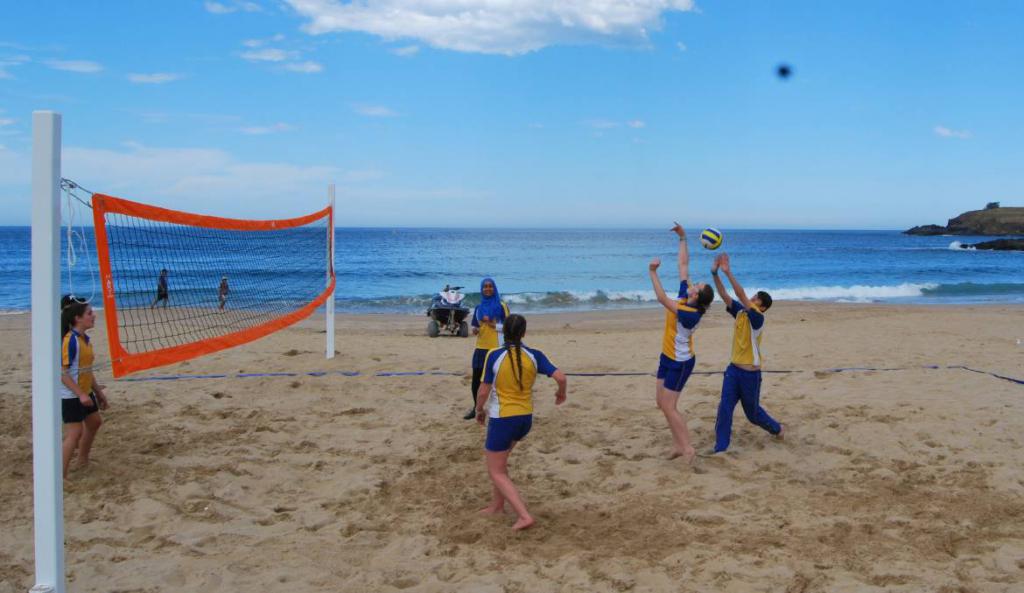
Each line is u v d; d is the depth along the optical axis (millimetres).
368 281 36812
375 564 4430
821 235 160625
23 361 11016
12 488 5594
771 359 11328
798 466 6164
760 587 4031
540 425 7551
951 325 16641
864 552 4504
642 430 7270
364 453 6656
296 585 4137
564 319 20594
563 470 6156
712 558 4398
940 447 6562
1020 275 39656
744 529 4871
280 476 6023
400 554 4551
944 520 5008
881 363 10891
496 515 5180
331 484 5891
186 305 17328
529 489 5742
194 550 4598
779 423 6734
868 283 35250
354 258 54906
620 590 4039
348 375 9719
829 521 4973
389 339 14648
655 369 10406
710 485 5738
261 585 4129
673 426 6309
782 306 23688
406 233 144250
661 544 4660
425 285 34688
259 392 8797
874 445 6656
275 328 8438
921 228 139500
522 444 6918
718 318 19312
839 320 18438
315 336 14992
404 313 22484
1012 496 5422
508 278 38594
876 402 8172
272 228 8562
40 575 3510
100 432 7027
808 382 9336
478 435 7227
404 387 9164
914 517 5070
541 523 5043
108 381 9227
